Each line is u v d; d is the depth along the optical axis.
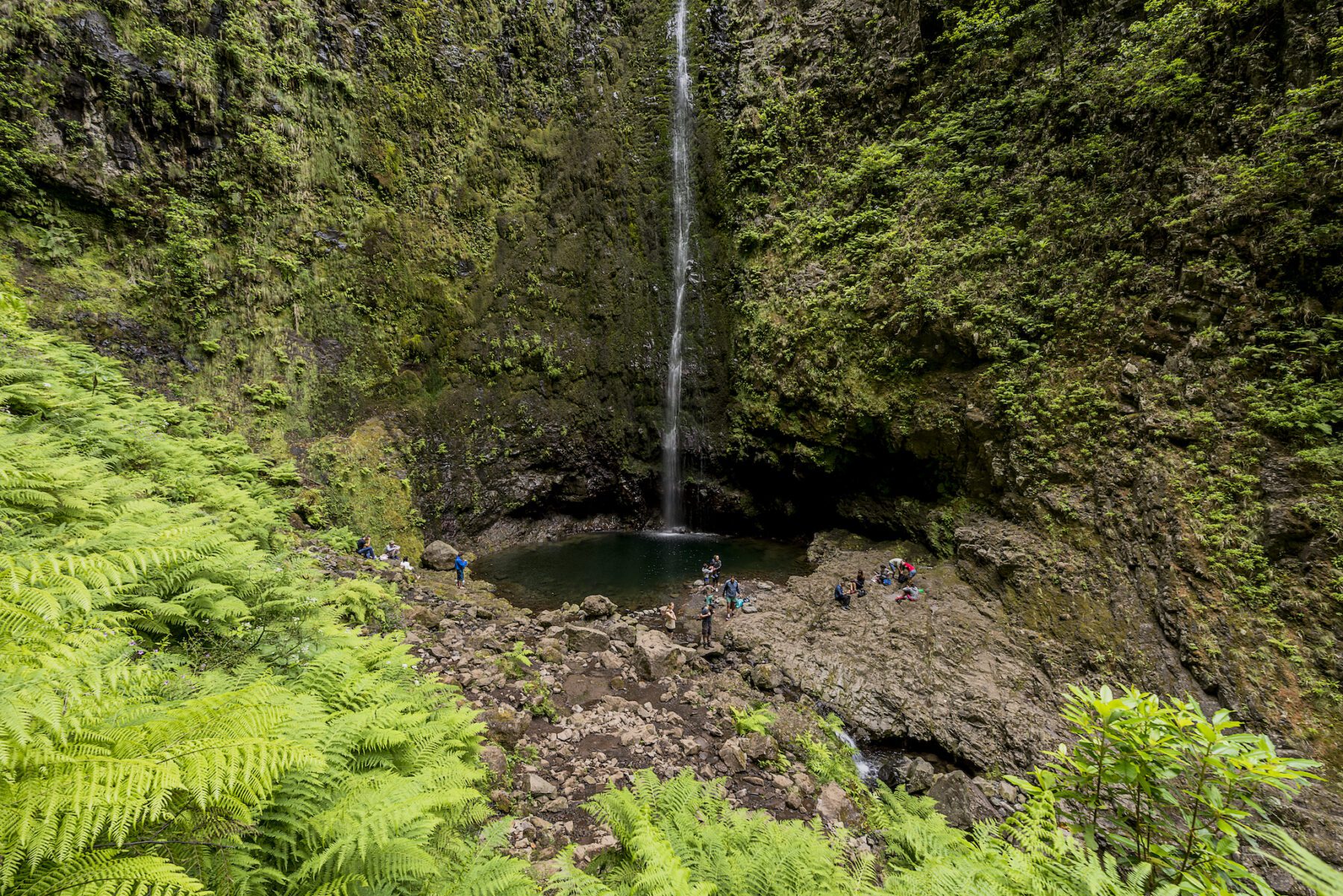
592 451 24.12
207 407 15.80
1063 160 16.34
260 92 17.77
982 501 16.83
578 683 9.73
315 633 6.20
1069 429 14.48
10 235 13.94
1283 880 7.64
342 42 19.72
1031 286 16.19
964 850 5.09
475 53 23.09
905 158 20.62
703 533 24.62
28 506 5.66
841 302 20.59
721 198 25.88
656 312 25.33
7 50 13.82
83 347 13.41
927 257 18.56
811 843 4.90
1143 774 3.46
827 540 21.05
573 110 25.41
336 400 18.56
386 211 20.45
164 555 3.92
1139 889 3.45
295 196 18.42
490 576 18.00
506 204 23.52
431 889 3.27
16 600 2.73
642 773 5.74
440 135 22.03
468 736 5.69
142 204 15.62
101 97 15.07
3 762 1.92
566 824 5.93
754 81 25.55
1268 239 12.02
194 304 16.27
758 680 11.65
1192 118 13.70
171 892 1.99
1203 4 13.66
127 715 2.66
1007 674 11.84
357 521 17.34
